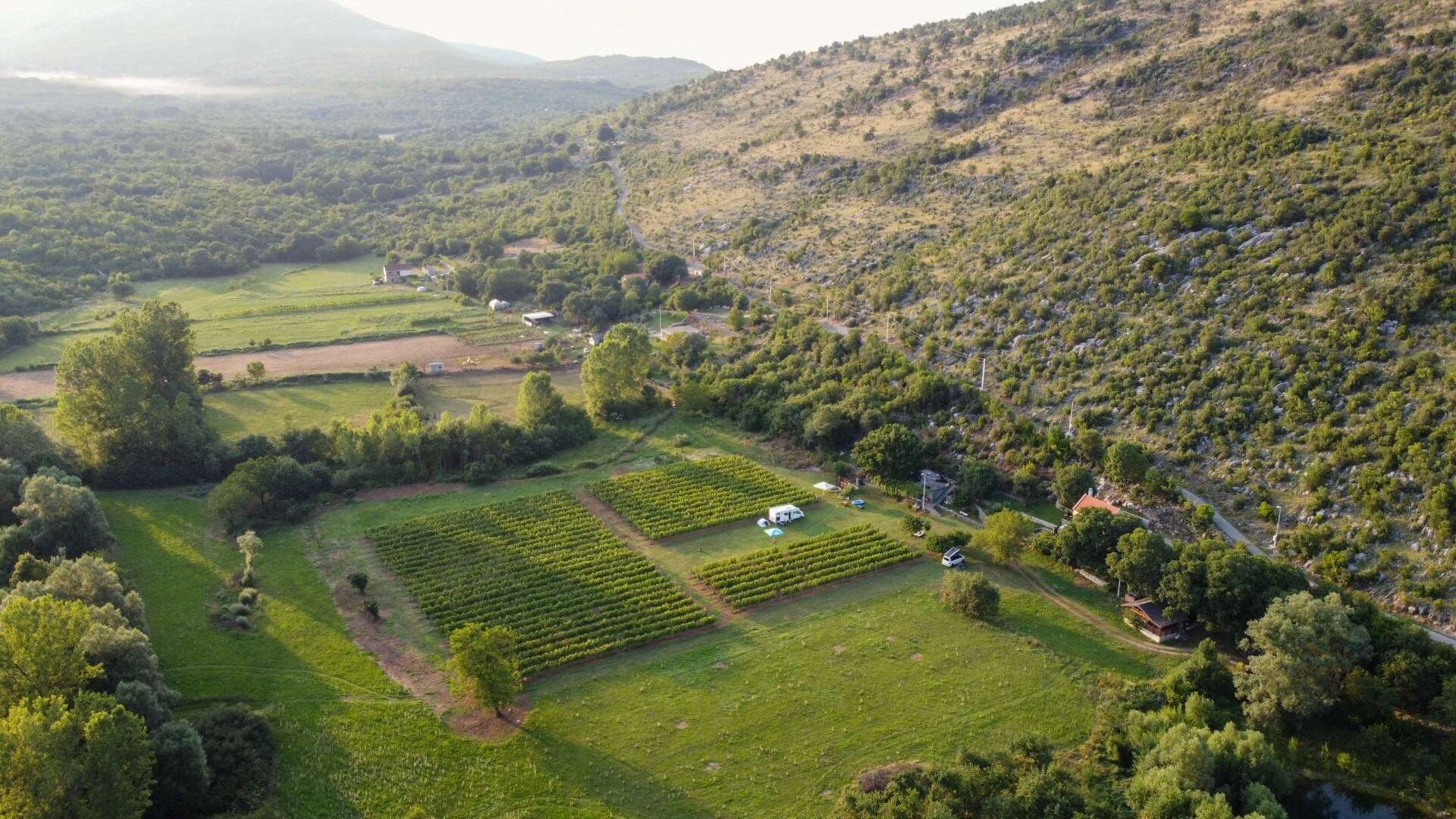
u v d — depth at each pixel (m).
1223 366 109.25
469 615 85.00
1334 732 69.94
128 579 88.50
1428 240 105.88
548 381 132.88
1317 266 112.06
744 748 68.19
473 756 66.69
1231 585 78.69
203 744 63.84
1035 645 81.25
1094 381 118.62
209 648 78.31
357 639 81.06
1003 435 116.00
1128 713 68.81
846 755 67.50
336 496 110.75
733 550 99.75
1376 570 84.38
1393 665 70.19
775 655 80.00
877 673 77.19
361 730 68.88
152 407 113.19
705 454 125.94
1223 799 55.88
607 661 79.25
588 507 109.88
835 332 152.12
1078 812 57.88
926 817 56.81
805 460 123.00
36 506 90.50
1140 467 101.00
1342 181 119.62
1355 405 96.81
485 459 120.81
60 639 61.75
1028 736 65.44
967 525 104.62
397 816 60.91
